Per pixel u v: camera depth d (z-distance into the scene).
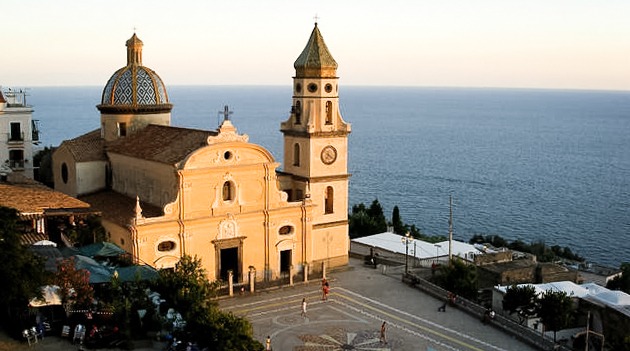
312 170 73.31
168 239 62.78
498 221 152.12
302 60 73.19
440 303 64.75
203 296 50.62
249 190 67.38
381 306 63.38
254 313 60.34
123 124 78.69
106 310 44.75
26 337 42.56
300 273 72.12
